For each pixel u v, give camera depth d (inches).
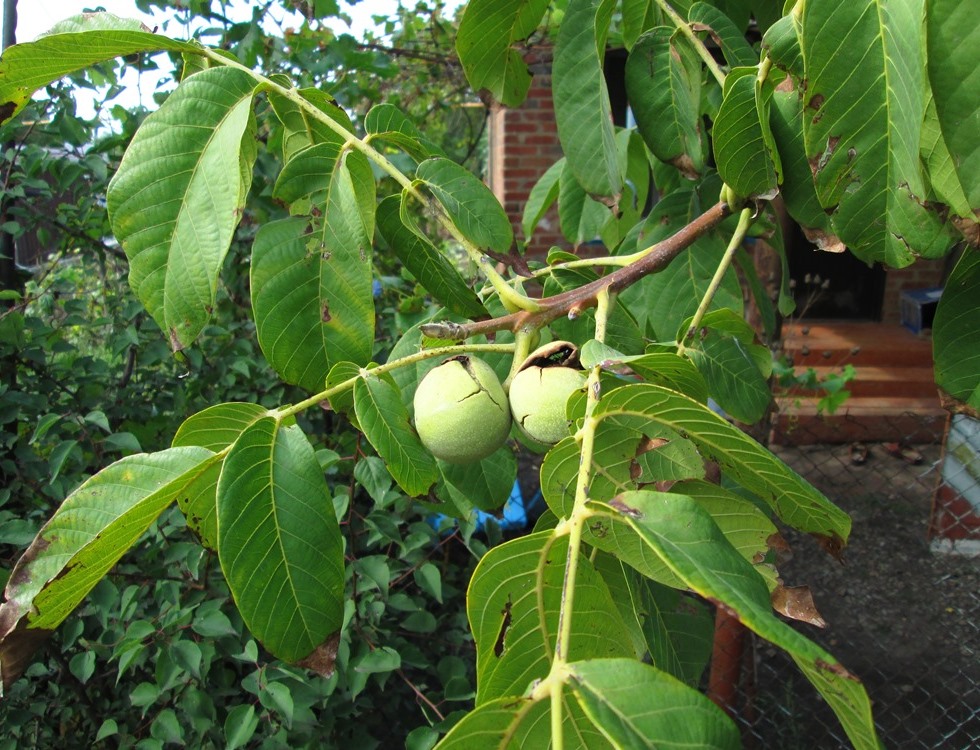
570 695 9.7
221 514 12.6
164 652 26.7
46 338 32.4
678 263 22.1
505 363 18.4
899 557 52.3
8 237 33.1
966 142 10.4
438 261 17.1
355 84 40.8
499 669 11.6
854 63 12.1
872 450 68.0
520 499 45.4
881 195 12.9
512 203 82.3
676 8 20.7
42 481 29.7
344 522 29.8
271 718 28.1
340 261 15.7
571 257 19.1
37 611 12.3
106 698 31.4
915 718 40.0
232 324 36.4
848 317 84.4
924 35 10.3
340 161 15.8
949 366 15.7
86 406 32.6
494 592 11.2
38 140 33.6
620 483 12.7
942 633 45.3
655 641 15.9
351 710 30.2
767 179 16.2
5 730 29.0
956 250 72.7
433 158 16.4
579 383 14.1
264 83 15.1
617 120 73.7
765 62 14.2
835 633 46.0
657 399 11.2
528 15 21.0
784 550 13.1
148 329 33.1
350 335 15.9
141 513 12.5
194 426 14.0
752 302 33.8
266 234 15.6
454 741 9.4
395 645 31.4
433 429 14.6
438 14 57.9
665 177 27.1
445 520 31.9
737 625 30.4
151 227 14.4
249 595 12.7
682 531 9.5
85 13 15.6
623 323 18.5
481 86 22.8
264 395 36.4
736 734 8.4
